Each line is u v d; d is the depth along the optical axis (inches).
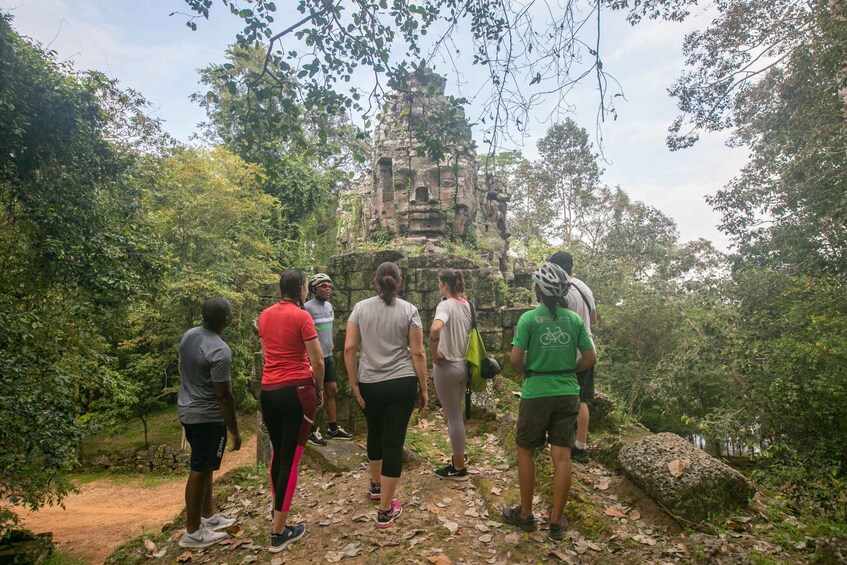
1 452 298.4
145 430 669.3
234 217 731.4
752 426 363.9
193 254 687.7
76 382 379.2
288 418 137.9
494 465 187.9
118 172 359.3
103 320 393.7
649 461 157.1
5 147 293.3
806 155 427.2
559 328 131.7
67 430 313.4
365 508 156.1
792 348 349.1
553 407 130.0
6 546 371.2
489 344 266.4
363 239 664.4
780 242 496.4
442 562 125.3
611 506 151.9
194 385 144.5
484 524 144.0
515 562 125.6
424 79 178.7
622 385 569.9
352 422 244.4
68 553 389.4
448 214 563.5
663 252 1178.0
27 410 294.8
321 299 207.3
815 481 236.7
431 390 261.3
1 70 280.7
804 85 446.9
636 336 580.4
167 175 645.3
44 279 332.5
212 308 146.6
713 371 427.5
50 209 311.4
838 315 356.8
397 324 143.0
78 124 318.7
